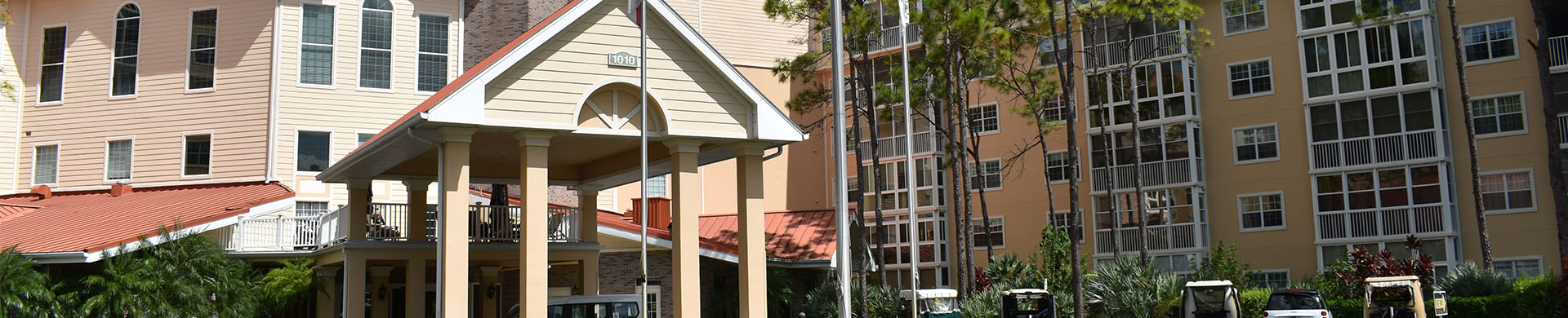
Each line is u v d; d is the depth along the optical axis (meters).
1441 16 39.22
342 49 36.84
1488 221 37.75
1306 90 40.81
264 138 35.78
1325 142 40.25
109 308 25.19
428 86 37.81
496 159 25.67
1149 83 43.84
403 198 37.22
